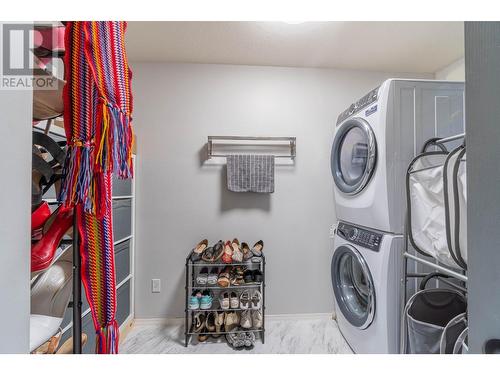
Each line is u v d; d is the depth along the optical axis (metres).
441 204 0.91
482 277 0.43
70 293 0.69
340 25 1.59
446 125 1.28
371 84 2.20
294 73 2.16
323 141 2.18
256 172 2.01
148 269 2.08
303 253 2.16
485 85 0.42
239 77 2.13
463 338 0.87
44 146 0.62
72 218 0.65
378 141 1.29
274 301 2.14
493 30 0.42
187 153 2.10
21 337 0.43
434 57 1.99
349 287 1.75
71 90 0.58
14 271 0.41
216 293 2.02
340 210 1.75
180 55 1.98
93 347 1.37
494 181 0.41
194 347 1.78
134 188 2.06
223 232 2.12
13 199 0.42
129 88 0.71
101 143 0.58
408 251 1.26
